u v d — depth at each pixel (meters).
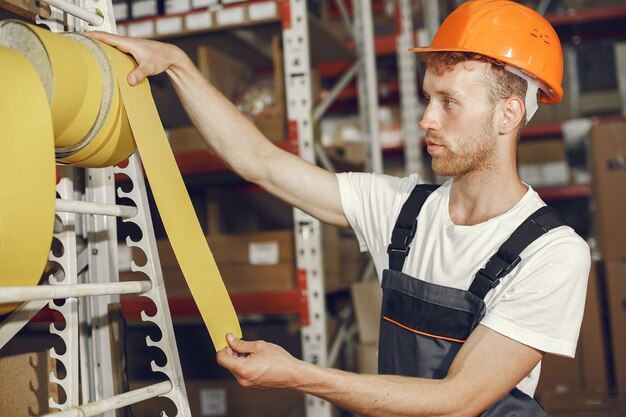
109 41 1.11
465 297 1.22
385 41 3.79
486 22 1.23
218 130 1.38
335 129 4.27
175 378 1.17
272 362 1.02
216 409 2.62
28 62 0.84
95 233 1.38
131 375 2.92
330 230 2.81
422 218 1.38
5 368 1.18
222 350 1.06
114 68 1.02
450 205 1.35
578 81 4.01
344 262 3.18
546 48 1.26
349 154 3.59
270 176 1.44
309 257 2.32
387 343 1.32
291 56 2.31
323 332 2.29
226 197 2.70
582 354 3.14
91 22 1.17
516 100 1.25
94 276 1.37
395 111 4.18
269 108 2.77
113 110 1.00
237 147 1.40
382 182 1.47
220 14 2.40
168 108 2.84
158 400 2.64
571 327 1.15
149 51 1.16
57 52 0.90
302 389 1.06
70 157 1.00
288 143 2.32
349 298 3.32
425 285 1.27
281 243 2.45
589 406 2.47
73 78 0.92
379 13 4.00
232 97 2.76
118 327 1.41
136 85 1.09
